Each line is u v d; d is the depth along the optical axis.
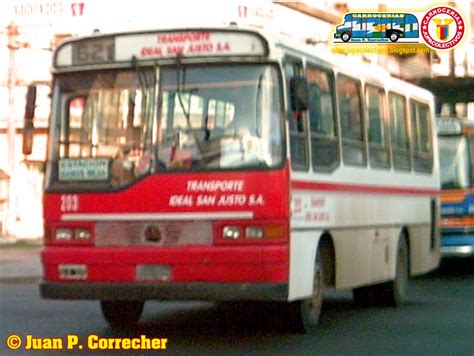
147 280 12.04
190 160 12.05
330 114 14.00
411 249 18.23
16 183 34.56
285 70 12.28
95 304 17.75
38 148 34.69
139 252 12.04
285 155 11.97
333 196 13.92
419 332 14.12
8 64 34.38
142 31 12.34
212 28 12.14
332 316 16.11
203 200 11.95
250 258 11.77
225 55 12.09
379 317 15.96
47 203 12.46
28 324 14.77
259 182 11.86
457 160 24.27
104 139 12.37
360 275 15.24
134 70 12.36
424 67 47.94
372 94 16.05
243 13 34.50
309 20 38.50
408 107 18.12
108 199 12.21
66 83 12.63
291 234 12.14
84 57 12.55
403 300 17.86
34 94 12.81
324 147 13.63
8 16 34.09
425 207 19.09
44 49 32.59
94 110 12.46
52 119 12.62
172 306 17.52
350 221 14.71
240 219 11.86
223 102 12.09
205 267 11.88
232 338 13.35
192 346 12.64
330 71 14.08
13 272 24.17
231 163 11.95
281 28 36.22
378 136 16.25
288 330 13.80
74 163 12.41
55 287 12.35
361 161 15.30
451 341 13.25
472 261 28.80
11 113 33.75
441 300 18.92
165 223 12.03
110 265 12.13
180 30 12.24
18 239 33.94
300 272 12.55
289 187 12.02
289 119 12.24
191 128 12.11
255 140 11.96
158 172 12.09
